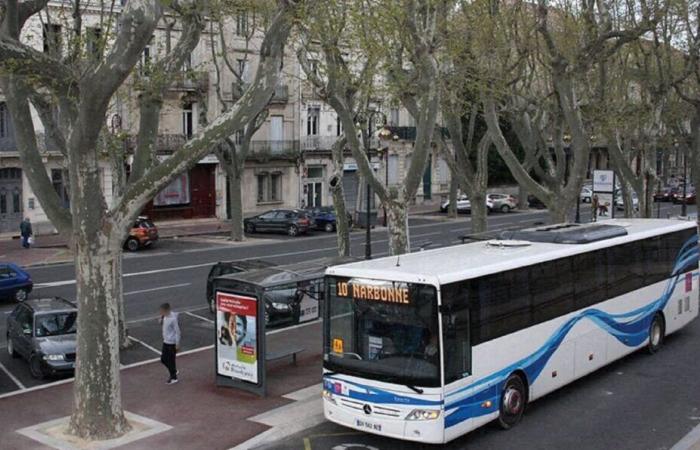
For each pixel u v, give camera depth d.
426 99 17.98
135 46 10.83
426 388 10.92
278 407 13.66
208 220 50.91
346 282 11.86
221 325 14.82
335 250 37.22
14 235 40.75
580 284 14.52
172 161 12.00
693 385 14.76
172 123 46.41
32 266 32.00
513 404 12.58
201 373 16.08
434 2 17.55
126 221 11.92
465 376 11.39
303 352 17.56
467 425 11.44
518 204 64.12
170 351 15.31
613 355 15.66
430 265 12.14
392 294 11.35
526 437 12.02
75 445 11.67
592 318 14.87
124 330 18.45
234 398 14.23
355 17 18.38
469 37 22.83
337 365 11.81
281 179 54.09
